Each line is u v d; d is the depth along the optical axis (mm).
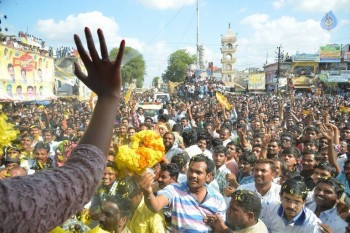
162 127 8844
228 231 3479
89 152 929
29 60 17484
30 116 14016
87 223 3314
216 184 4855
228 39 80000
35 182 791
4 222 724
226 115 17016
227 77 80438
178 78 93375
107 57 984
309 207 4715
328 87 62125
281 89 59656
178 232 3971
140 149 3742
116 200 3248
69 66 30375
